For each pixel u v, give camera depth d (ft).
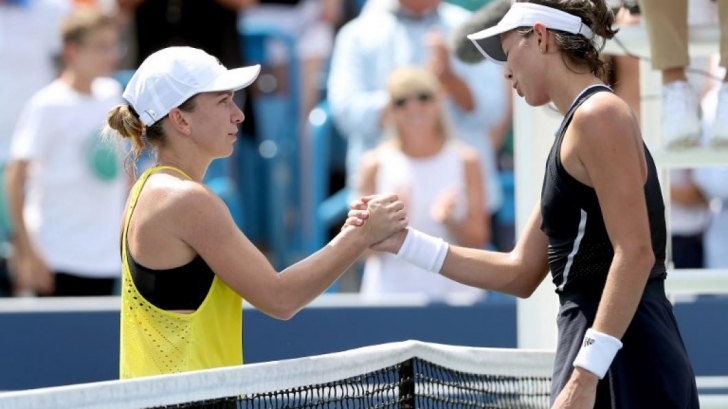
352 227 44.50
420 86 87.76
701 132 49.44
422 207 87.92
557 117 56.59
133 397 34.30
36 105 91.76
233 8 104.01
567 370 39.29
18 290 92.22
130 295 41.32
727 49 48.03
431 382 44.37
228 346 41.83
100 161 92.02
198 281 40.91
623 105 38.58
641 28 50.83
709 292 49.06
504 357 47.47
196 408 37.35
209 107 41.91
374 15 99.14
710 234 87.92
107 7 104.73
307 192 104.32
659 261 40.19
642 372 38.65
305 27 111.75
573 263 39.75
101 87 93.76
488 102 97.25
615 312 37.50
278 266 104.94
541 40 40.34
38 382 82.79
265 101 108.99
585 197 38.93
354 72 98.17
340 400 41.24
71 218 91.91
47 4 103.86
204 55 42.50
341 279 98.17
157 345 40.65
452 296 88.12
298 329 80.12
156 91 41.60
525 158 57.62
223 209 40.81
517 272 45.32
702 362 75.00
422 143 88.53
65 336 82.79
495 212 98.27
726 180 86.94
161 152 42.52
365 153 96.02
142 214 40.88
